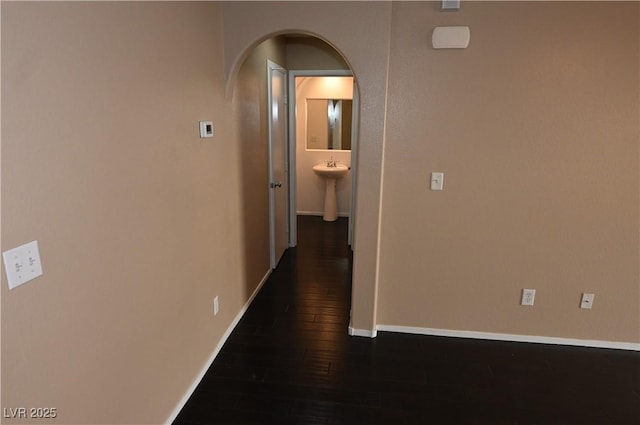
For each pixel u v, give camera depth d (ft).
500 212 8.00
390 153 8.00
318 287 11.33
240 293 9.40
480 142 7.71
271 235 12.15
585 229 7.86
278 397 6.79
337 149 19.13
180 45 5.90
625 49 7.00
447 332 8.80
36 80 3.35
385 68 7.39
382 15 7.16
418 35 7.37
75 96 3.81
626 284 8.02
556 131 7.47
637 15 6.84
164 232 5.68
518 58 7.25
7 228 3.16
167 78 5.55
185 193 6.28
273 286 11.38
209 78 7.03
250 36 7.48
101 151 4.23
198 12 6.49
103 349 4.46
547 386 7.16
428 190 8.08
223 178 7.94
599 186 7.62
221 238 7.99
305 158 19.40
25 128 3.27
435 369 7.62
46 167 3.51
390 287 8.74
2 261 3.13
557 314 8.38
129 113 4.69
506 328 8.62
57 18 3.55
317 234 16.81
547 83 7.28
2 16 3.03
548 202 7.82
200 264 7.01
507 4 7.06
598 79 7.16
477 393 6.95
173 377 6.20
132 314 4.99
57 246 3.68
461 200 8.05
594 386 7.16
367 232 8.27
